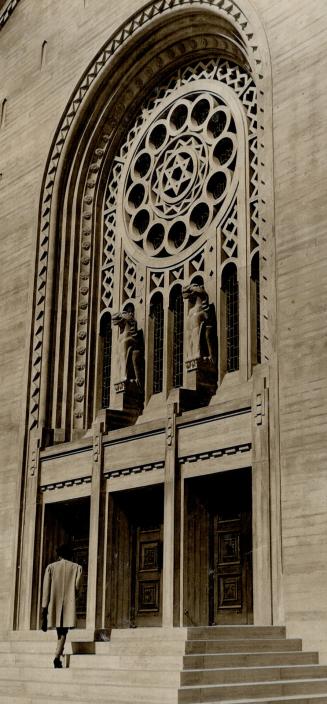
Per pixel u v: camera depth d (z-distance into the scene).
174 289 23.11
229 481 20.03
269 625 16.50
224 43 23.09
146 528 21.77
